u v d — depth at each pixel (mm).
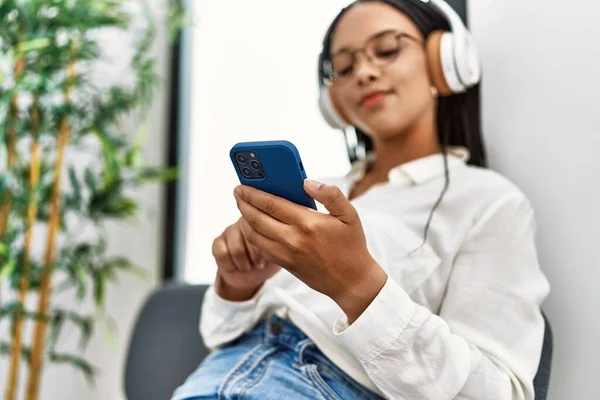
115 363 1655
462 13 1056
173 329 1133
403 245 741
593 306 766
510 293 642
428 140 892
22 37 1355
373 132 876
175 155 1824
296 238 518
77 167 1658
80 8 1386
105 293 1639
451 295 679
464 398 566
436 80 851
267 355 702
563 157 828
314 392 628
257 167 538
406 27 841
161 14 1846
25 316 1350
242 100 1707
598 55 777
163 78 1845
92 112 1494
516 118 921
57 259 1458
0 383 1551
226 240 680
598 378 751
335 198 501
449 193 772
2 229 1368
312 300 735
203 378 703
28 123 1398
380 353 547
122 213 1451
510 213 702
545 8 868
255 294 766
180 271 1789
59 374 1604
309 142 1526
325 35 948
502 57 955
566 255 815
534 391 619
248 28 1724
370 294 544
